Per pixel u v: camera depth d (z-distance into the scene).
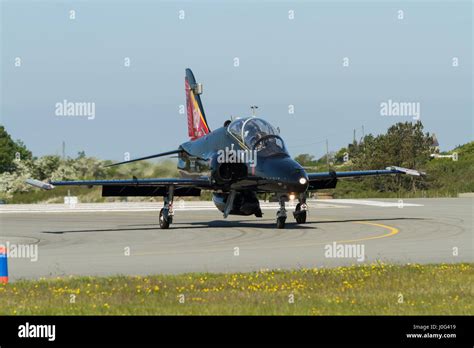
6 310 43.28
